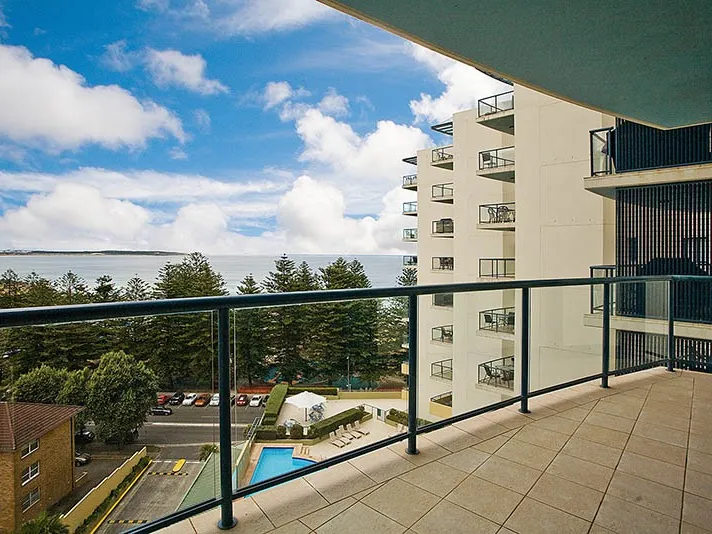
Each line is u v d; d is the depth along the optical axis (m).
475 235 16.94
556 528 1.78
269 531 1.74
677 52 2.89
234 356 1.82
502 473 2.21
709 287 5.87
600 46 2.80
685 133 7.98
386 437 2.40
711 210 7.88
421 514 1.86
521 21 2.50
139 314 1.56
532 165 12.61
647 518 1.85
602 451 2.45
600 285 3.69
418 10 2.38
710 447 2.51
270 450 1.97
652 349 4.07
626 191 8.78
